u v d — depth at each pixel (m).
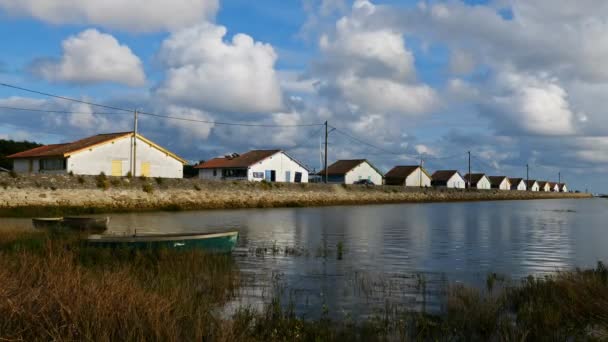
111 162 53.34
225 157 82.12
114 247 16.28
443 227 34.31
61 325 7.21
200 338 7.50
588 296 10.30
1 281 8.60
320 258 18.84
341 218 41.16
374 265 17.48
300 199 62.91
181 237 17.11
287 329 9.26
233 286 13.12
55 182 40.66
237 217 40.12
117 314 7.54
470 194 103.06
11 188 38.00
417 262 18.36
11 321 7.22
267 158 74.75
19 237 18.17
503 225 37.09
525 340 8.91
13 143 79.56
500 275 15.88
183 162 59.78
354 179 92.81
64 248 15.38
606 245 24.64
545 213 55.78
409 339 9.15
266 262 17.69
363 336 9.29
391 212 52.22
